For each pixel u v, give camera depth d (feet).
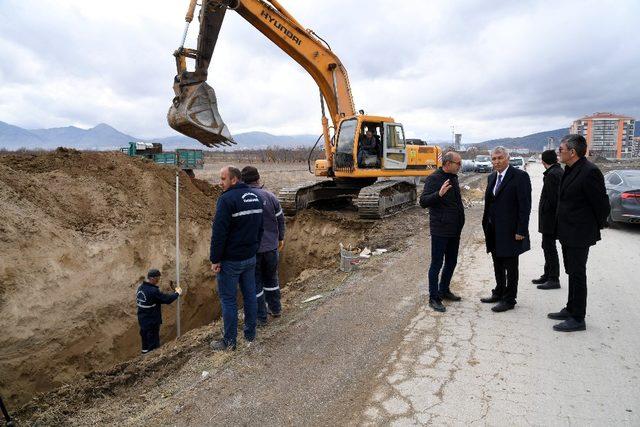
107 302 26.76
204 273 35.55
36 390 21.71
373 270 26.30
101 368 24.90
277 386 13.79
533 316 18.58
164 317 30.35
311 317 19.34
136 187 36.01
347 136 44.42
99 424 12.41
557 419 11.51
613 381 13.32
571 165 16.53
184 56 35.22
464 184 81.30
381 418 11.83
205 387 13.87
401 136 47.60
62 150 36.45
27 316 22.17
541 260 27.76
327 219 43.14
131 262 29.68
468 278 24.13
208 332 18.74
